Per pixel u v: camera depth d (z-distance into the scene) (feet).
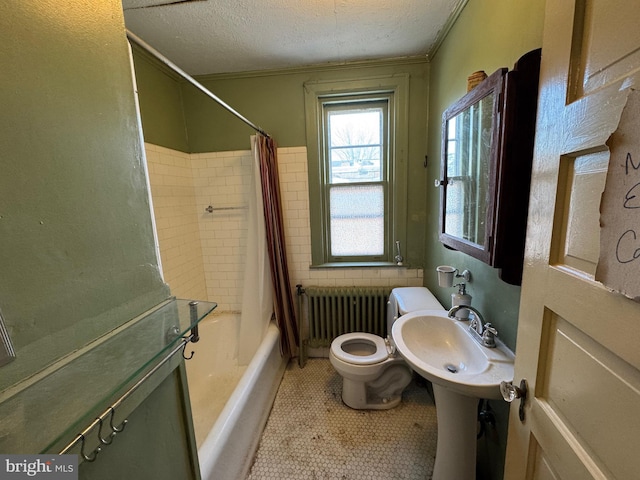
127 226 2.07
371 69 6.74
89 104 1.79
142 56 5.95
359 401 5.89
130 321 2.07
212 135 7.48
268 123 7.26
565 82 1.73
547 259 1.94
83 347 1.72
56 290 1.57
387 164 7.39
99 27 1.87
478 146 3.57
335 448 5.03
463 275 4.74
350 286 7.70
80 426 1.55
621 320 1.32
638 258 1.21
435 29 5.49
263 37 5.57
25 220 1.42
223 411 4.40
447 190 4.64
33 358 1.46
